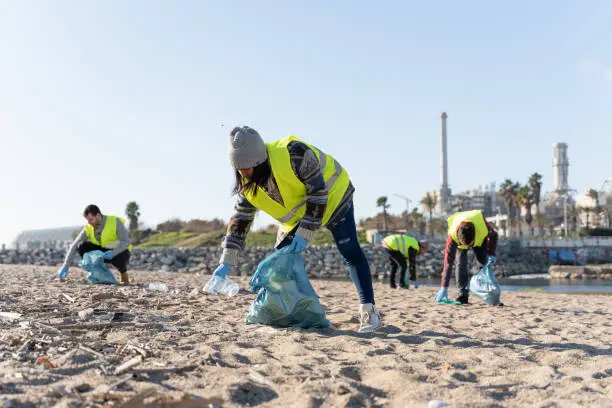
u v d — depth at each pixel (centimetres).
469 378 273
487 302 709
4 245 5078
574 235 8119
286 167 348
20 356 268
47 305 476
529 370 289
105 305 494
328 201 376
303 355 306
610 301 907
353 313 526
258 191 365
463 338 379
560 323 515
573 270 4322
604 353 351
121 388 226
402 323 454
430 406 218
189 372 255
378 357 305
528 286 2997
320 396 227
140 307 502
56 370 247
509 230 8106
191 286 867
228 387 229
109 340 325
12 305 465
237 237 399
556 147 16062
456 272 737
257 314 402
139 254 4938
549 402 226
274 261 397
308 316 401
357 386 244
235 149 336
